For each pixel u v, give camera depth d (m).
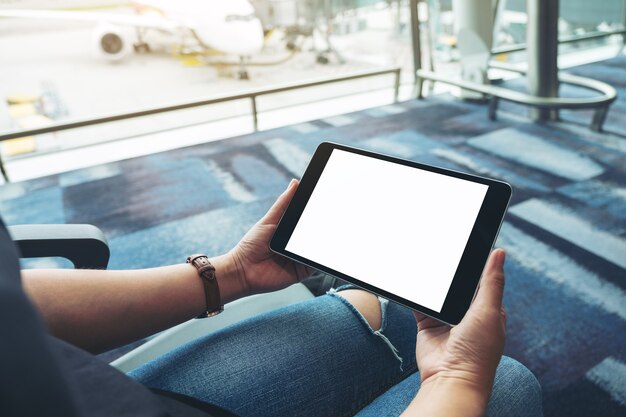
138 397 0.22
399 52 4.07
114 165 2.35
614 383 1.04
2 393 0.11
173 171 2.25
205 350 0.51
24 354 0.12
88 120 2.42
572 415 0.97
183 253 1.60
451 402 0.36
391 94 3.32
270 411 0.47
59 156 2.50
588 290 1.32
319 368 0.50
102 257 0.63
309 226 0.54
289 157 2.36
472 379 0.38
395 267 0.49
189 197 1.98
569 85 3.21
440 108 2.95
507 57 4.01
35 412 0.12
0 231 0.18
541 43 2.39
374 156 0.55
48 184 2.18
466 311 0.44
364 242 0.52
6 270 0.15
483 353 0.39
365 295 0.60
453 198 0.49
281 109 3.12
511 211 1.73
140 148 2.56
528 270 1.41
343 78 2.94
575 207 1.74
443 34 3.65
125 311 0.48
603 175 1.97
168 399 0.41
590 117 2.65
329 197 0.55
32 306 0.13
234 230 1.72
